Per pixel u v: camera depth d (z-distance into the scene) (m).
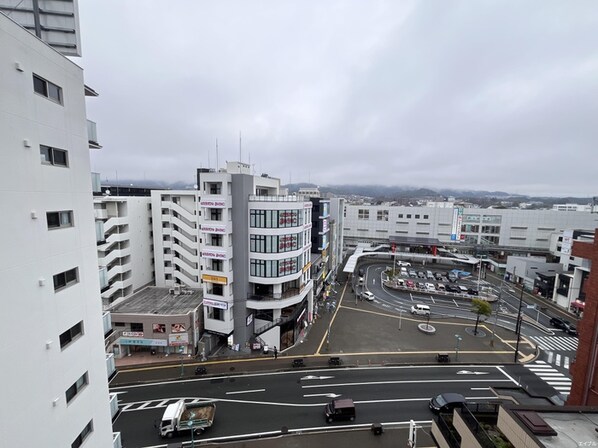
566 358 35.97
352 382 29.83
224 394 27.61
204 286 34.59
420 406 26.56
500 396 18.48
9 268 9.59
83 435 13.68
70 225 12.84
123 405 25.92
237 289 34.69
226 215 32.53
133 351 34.72
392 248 84.69
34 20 13.29
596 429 11.31
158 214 46.06
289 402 26.67
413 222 88.38
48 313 11.27
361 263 84.31
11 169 9.64
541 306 54.00
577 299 51.12
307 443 22.17
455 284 65.44
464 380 30.78
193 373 30.64
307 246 41.72
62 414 11.93
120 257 40.56
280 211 34.25
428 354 35.75
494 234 82.19
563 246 60.00
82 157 13.38
